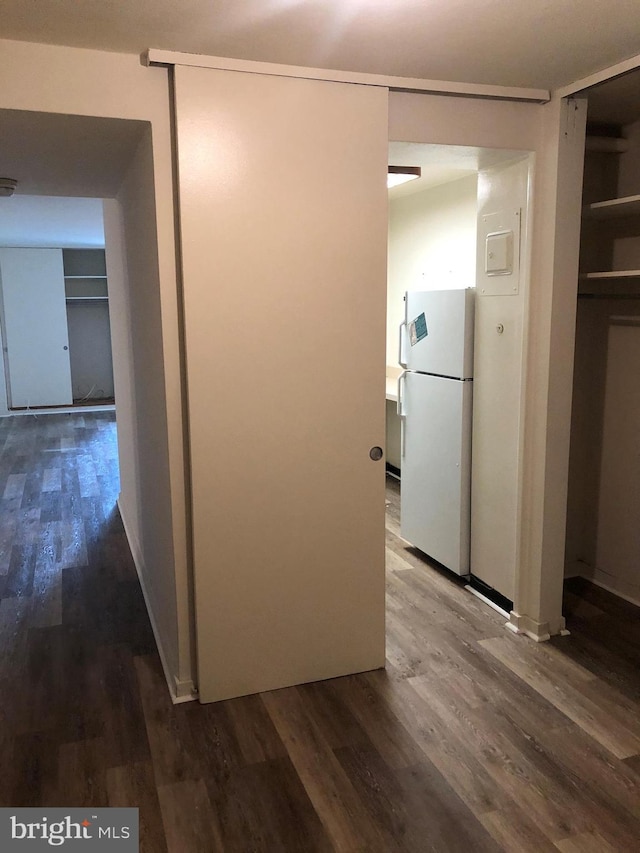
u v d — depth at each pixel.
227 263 2.29
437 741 2.30
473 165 2.98
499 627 3.11
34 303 8.84
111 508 5.04
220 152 2.22
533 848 1.84
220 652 2.51
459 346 3.33
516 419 3.00
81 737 2.34
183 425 2.40
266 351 2.39
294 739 2.31
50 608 3.38
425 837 1.88
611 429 3.40
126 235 3.20
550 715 2.44
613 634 3.04
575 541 3.65
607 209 2.93
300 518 2.54
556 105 2.63
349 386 2.53
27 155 2.62
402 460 4.04
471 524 3.45
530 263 2.80
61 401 9.20
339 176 2.38
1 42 1.99
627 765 2.18
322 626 2.64
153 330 2.51
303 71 2.28
